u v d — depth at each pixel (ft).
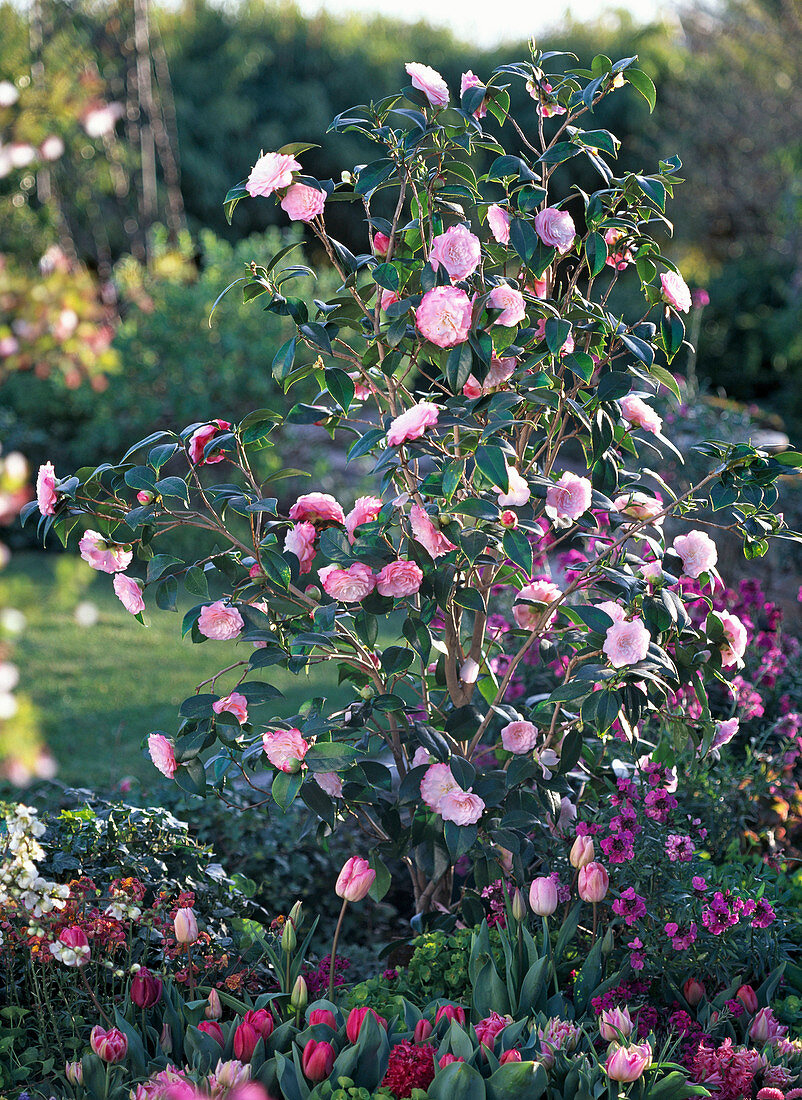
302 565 8.19
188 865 9.34
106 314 27.40
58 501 8.14
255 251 28.71
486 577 8.87
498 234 7.62
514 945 7.50
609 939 7.61
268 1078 6.32
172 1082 6.10
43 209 27.22
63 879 8.79
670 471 17.98
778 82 46.62
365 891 7.52
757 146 46.11
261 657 7.97
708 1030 7.32
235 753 8.73
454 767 7.72
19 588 8.23
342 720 8.47
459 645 9.07
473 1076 5.86
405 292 8.34
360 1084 6.39
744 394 44.60
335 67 51.80
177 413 26.76
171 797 11.87
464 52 54.08
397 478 8.61
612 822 8.03
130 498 17.54
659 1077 6.71
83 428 27.35
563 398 8.13
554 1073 6.30
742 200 46.83
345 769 7.90
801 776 12.34
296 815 11.98
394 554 8.01
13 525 26.61
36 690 17.88
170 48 47.91
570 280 8.62
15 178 26.32
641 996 7.93
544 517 10.53
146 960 8.43
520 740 8.23
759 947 8.29
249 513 8.02
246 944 8.69
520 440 8.82
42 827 7.52
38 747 8.06
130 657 20.15
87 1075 6.46
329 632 8.07
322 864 11.73
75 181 31.73
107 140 31.40
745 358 44.27
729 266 46.21
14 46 25.96
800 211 39.81
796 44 45.03
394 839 8.32
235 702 7.98
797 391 41.65
